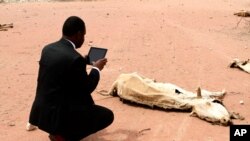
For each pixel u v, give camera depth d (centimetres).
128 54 1047
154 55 1036
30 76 880
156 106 662
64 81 470
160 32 1319
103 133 582
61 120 472
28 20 1591
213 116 608
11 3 2184
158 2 2112
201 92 701
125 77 704
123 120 626
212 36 1276
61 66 467
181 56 1026
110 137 570
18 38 1274
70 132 488
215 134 575
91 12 1753
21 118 645
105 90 759
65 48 475
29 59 1027
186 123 611
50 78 473
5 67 952
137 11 1767
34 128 603
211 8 1889
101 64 504
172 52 1066
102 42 1182
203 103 634
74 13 1733
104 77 848
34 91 779
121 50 1089
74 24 475
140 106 679
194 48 1110
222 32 1345
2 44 1192
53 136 494
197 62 968
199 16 1653
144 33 1301
